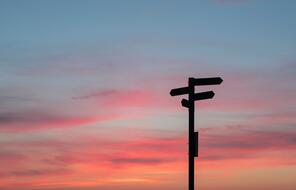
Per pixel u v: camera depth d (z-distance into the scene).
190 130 21.75
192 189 21.36
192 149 21.56
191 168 21.45
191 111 21.86
